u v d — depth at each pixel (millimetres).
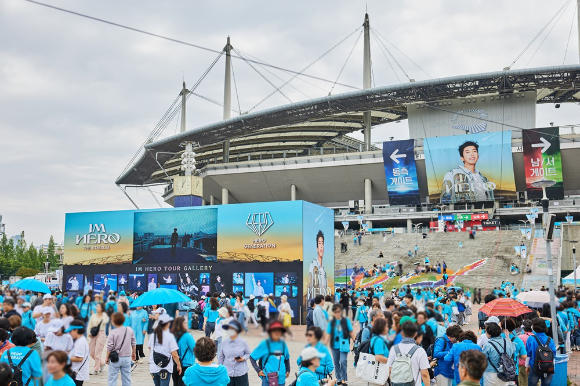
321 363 10484
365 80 98438
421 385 9188
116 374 11914
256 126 98375
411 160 91812
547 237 14508
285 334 6504
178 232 37438
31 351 9352
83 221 39781
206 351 8758
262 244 35125
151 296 13578
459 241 71938
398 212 95250
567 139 85375
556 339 13852
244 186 106250
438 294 33438
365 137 102000
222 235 36281
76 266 39688
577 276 35094
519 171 90875
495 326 10289
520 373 12711
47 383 6867
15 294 14258
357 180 100188
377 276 60219
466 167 89750
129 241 38562
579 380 16250
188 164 44531
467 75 83812
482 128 95875
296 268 34094
